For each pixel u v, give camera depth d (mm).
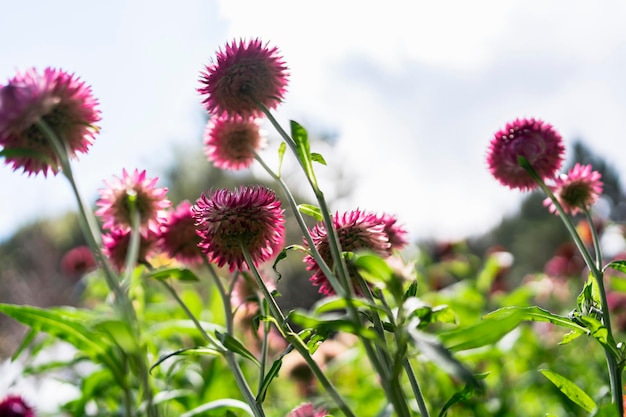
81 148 478
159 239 568
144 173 550
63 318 548
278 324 368
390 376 335
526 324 971
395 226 500
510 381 989
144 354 554
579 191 531
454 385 792
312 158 395
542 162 531
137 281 512
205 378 677
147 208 542
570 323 416
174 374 734
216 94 476
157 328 625
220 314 824
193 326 632
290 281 2551
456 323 341
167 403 689
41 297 2279
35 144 462
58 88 462
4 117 444
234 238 432
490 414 781
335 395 346
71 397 792
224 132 542
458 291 1106
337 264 360
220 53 478
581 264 1365
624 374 772
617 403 413
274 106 478
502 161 539
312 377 954
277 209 444
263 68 471
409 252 1036
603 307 445
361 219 431
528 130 539
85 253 1299
